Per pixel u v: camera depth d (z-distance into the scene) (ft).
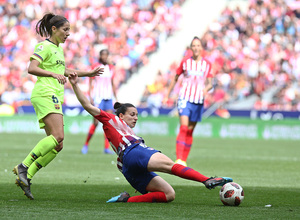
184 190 70.23
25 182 56.49
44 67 58.90
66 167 101.86
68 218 44.62
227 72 253.65
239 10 279.90
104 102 137.59
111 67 136.46
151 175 56.54
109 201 55.83
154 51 276.62
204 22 281.54
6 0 293.64
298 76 250.78
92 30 280.51
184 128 102.12
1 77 270.87
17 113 250.98
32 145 161.68
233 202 54.24
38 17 291.38
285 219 46.03
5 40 284.82
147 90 256.11
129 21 284.82
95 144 178.81
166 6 289.53
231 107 242.78
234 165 112.47
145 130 233.35
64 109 244.22
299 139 217.56
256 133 225.15
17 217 44.83
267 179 86.99
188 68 103.65
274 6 274.77
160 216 46.50
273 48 260.42
